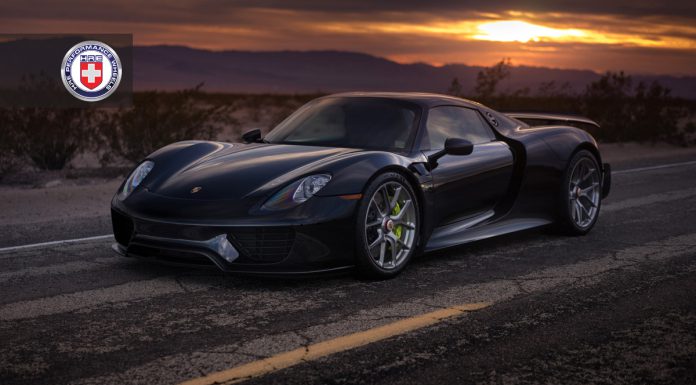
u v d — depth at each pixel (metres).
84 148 10.98
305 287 4.15
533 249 5.39
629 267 4.74
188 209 4.07
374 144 4.82
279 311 3.67
